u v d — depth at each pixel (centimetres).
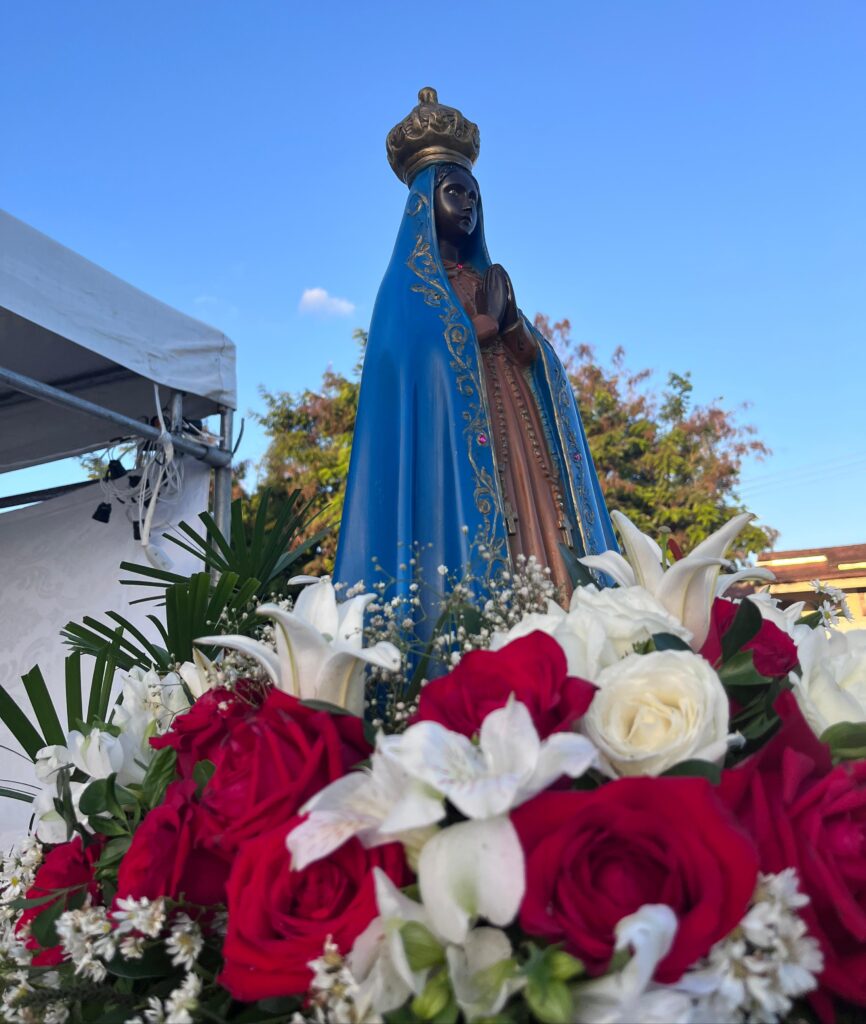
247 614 204
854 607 743
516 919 88
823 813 96
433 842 85
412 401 215
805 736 106
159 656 200
